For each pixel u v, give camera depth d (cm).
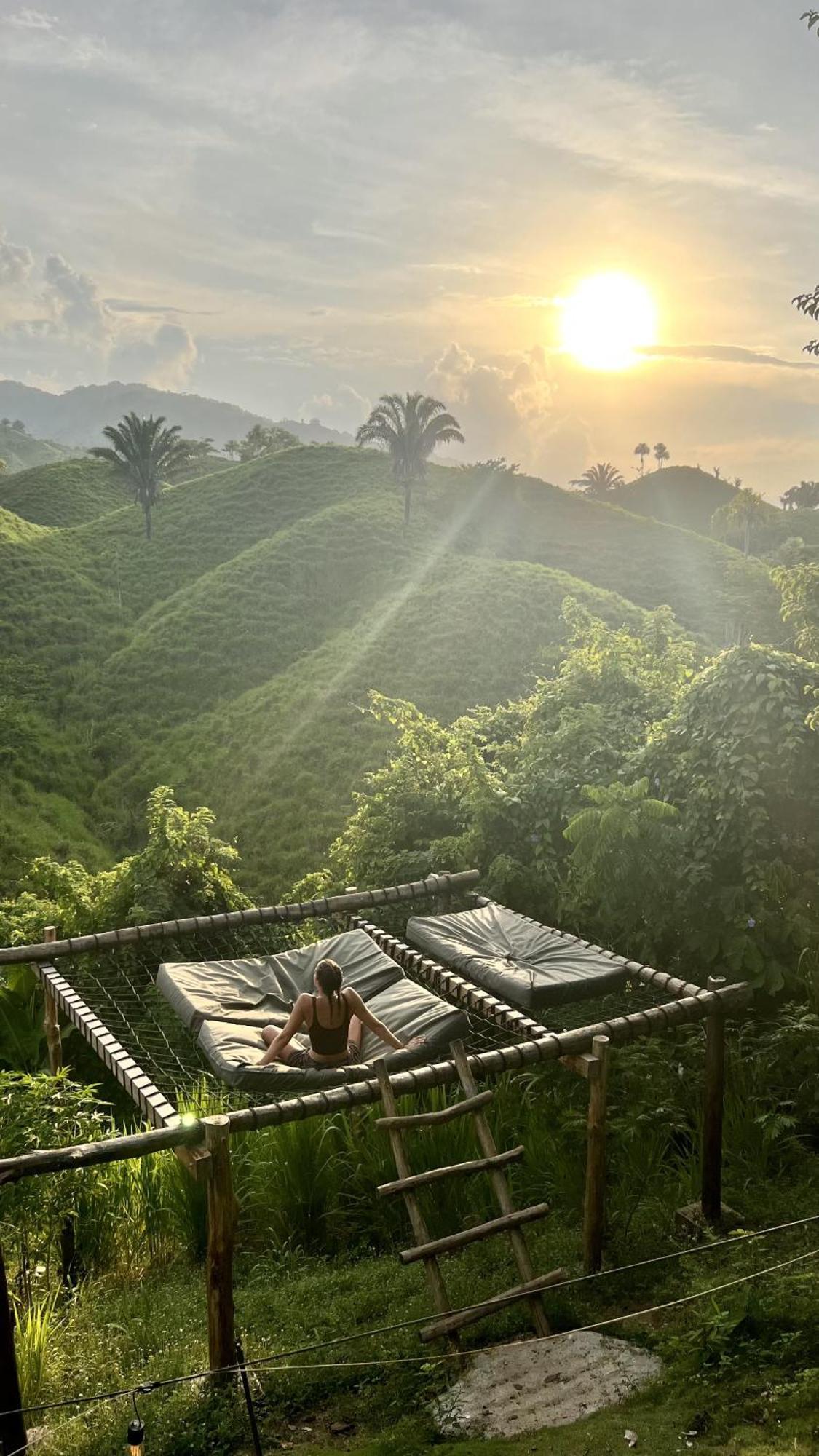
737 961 810
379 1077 545
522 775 1101
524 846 1052
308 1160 662
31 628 5869
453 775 1234
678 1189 654
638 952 895
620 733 1120
